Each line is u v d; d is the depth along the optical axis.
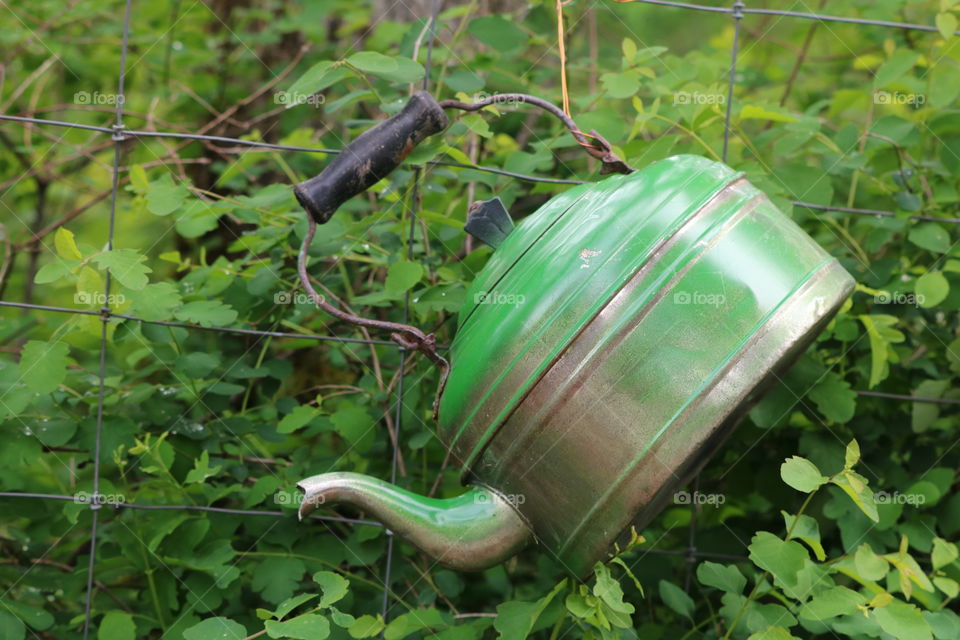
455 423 1.26
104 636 1.39
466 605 1.65
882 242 1.63
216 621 1.30
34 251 2.05
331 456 1.60
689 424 1.16
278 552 1.52
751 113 1.54
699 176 1.25
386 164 1.32
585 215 1.25
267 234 1.60
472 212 1.34
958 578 1.50
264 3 2.41
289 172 1.76
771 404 1.53
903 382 1.67
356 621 1.32
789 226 1.27
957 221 1.60
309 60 2.30
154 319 1.44
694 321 1.17
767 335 1.18
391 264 1.58
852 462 1.23
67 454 1.69
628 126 1.76
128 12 1.44
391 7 2.21
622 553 1.29
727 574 1.41
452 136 1.81
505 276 1.26
